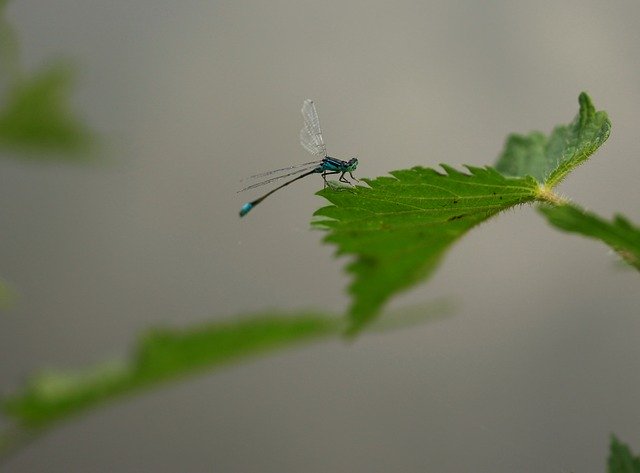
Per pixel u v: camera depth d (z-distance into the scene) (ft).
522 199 0.73
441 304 0.45
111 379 0.33
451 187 0.71
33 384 0.31
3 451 0.32
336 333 0.36
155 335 0.33
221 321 0.33
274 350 0.35
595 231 0.44
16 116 0.52
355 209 0.74
